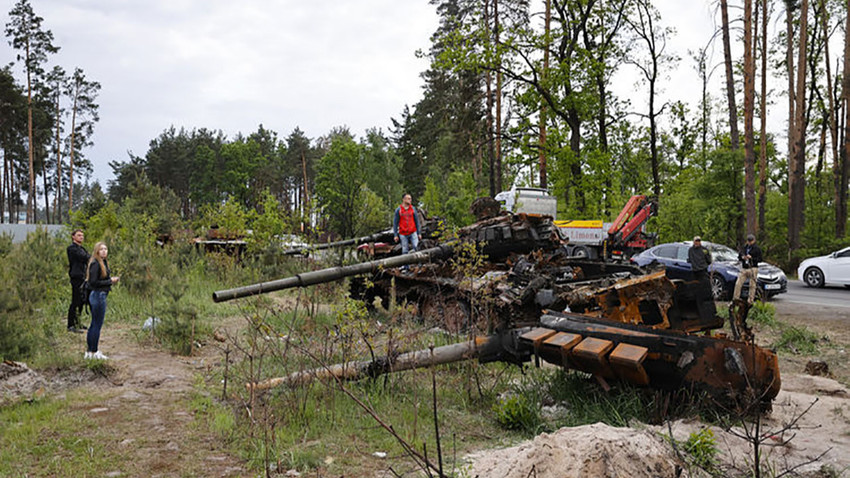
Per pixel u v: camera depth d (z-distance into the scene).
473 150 33.44
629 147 30.61
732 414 5.45
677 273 13.34
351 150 42.09
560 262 9.77
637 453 3.80
